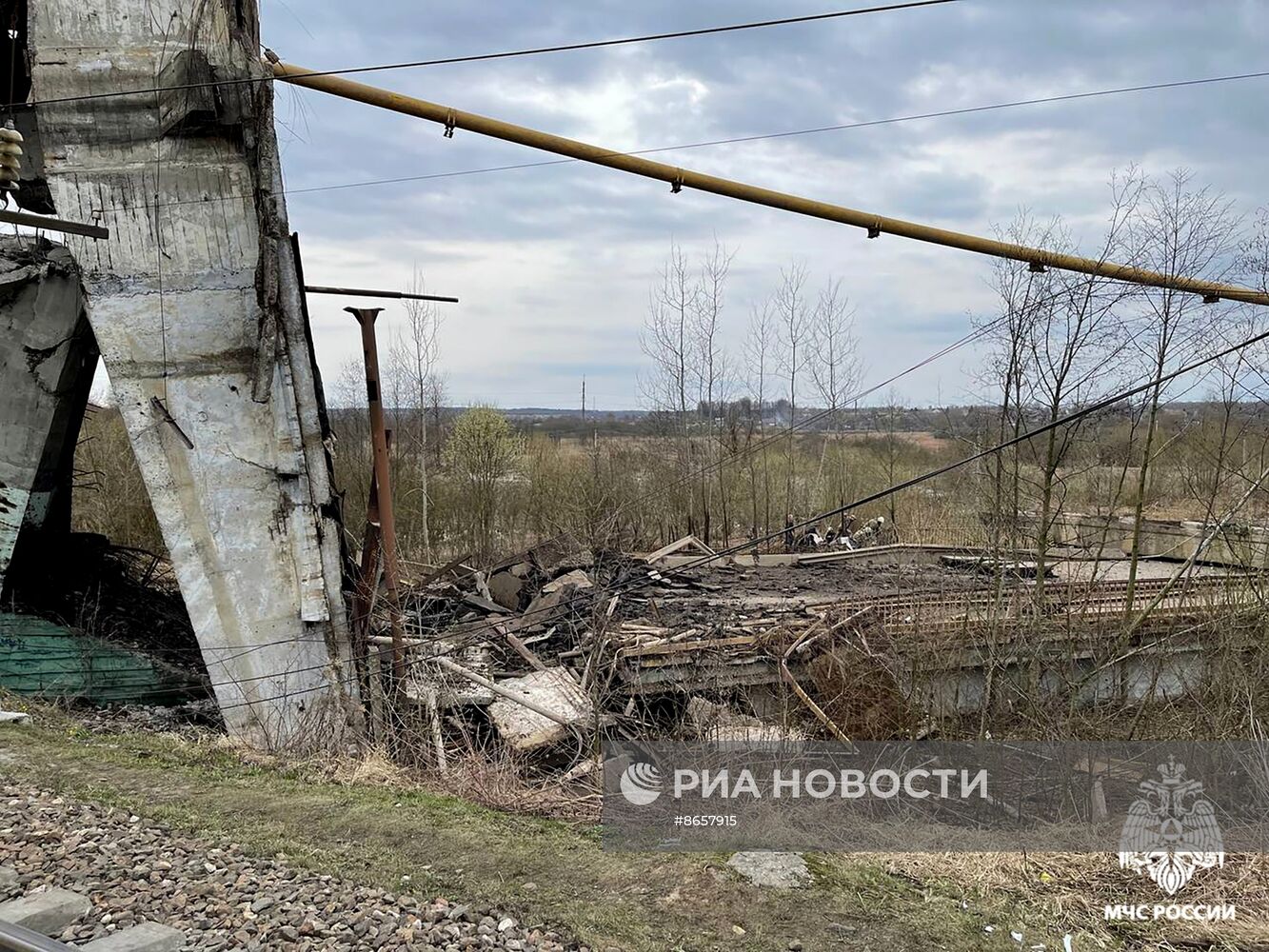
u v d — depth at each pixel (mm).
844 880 6129
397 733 9430
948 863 6582
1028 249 8516
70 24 9023
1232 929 5797
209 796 7059
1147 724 8445
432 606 13656
